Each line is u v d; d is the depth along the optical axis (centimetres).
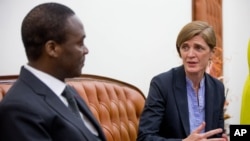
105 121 235
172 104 184
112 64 292
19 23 221
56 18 120
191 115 187
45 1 237
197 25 180
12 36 217
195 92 189
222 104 196
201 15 391
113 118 243
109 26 288
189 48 182
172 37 363
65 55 122
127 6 306
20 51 222
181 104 184
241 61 531
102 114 235
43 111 114
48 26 119
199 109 189
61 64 123
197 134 157
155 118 181
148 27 331
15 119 109
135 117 260
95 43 275
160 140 170
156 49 342
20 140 108
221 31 457
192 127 185
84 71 266
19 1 221
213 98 191
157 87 187
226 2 486
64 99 128
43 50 121
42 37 120
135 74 317
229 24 495
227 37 489
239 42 525
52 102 119
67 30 121
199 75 185
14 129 108
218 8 449
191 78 186
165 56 354
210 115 188
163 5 350
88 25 269
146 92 331
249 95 251
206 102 189
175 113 183
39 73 122
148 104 186
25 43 122
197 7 391
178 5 372
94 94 237
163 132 188
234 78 511
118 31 297
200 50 180
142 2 323
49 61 122
